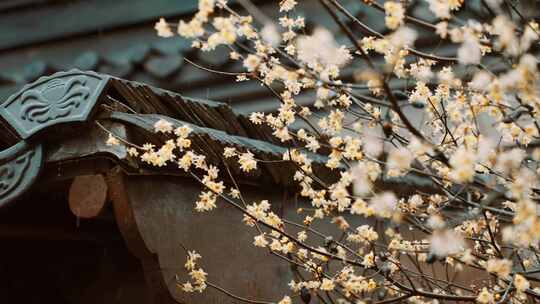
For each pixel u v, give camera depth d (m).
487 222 2.52
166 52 6.27
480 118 2.87
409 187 3.76
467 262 2.39
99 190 2.68
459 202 2.84
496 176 2.48
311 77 2.30
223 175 2.96
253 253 3.05
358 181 2.29
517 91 2.28
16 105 2.59
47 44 6.96
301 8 5.94
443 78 2.55
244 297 2.97
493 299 2.44
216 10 5.85
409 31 2.13
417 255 2.96
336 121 2.60
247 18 2.38
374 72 2.06
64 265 3.41
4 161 2.58
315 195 2.78
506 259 2.28
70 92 2.56
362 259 2.95
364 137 2.52
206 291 2.84
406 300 2.93
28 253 3.42
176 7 6.68
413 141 2.23
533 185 2.49
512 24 2.26
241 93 5.98
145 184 2.69
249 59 2.29
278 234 2.71
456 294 2.89
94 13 6.84
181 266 2.76
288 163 3.20
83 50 6.85
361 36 5.59
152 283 2.73
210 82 6.06
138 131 2.59
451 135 2.60
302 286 2.79
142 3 6.77
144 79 6.23
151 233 2.69
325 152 3.57
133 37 6.77
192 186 2.87
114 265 3.37
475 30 2.30
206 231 2.89
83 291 3.38
